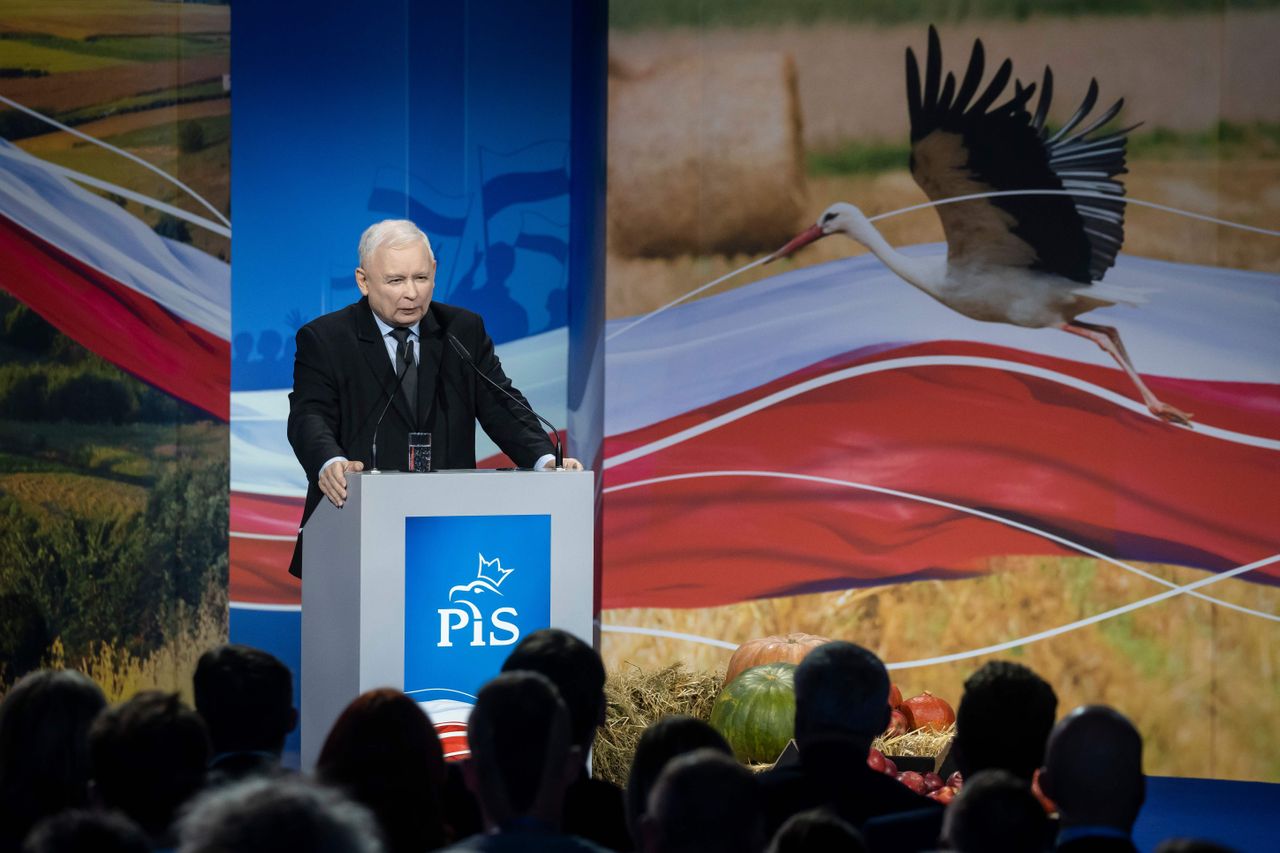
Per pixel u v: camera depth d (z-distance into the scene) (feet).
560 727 25.09
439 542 37.60
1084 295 66.90
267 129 71.67
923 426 68.08
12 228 70.49
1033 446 67.31
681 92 69.92
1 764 27.91
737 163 69.46
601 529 70.13
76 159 70.64
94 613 71.00
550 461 42.32
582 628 39.04
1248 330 65.51
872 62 68.54
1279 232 65.16
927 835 27.73
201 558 71.46
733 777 21.75
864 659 29.86
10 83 70.33
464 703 37.83
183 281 71.31
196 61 71.15
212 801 17.90
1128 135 66.49
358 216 72.08
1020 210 67.41
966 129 67.77
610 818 29.68
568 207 72.18
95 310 70.90
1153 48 66.28
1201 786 63.93
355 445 44.11
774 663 57.11
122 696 71.10
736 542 69.15
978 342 67.67
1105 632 66.64
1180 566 66.08
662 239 69.92
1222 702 65.62
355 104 71.92
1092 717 26.20
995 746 29.68
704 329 69.67
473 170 72.28
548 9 71.87
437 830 26.94
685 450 69.67
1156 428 66.28
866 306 68.59
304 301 71.92
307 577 41.96
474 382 45.50
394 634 37.17
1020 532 67.26
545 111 72.13
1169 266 66.28
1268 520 65.41
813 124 68.95
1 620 70.49
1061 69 67.00
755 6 69.31
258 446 71.67
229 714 29.17
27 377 70.64
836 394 68.69
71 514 70.85
